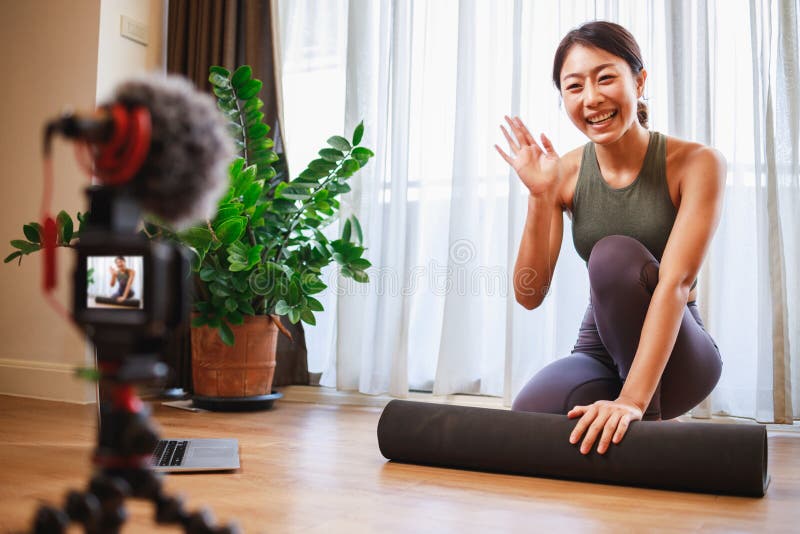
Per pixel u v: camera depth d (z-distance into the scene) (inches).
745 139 103.4
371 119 124.3
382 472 65.0
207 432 89.1
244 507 50.9
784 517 50.8
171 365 129.0
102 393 58.4
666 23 105.1
